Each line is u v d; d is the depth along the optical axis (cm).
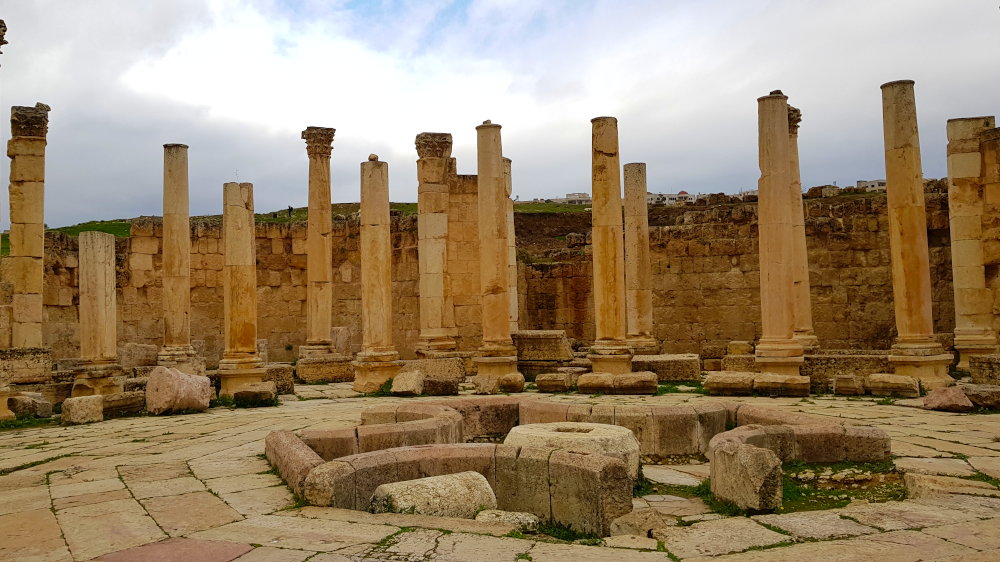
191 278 3312
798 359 1945
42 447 1325
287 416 1650
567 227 5541
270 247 3372
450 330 2722
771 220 1992
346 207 6406
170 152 2336
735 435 1003
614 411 1235
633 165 2583
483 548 651
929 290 1912
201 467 1068
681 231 3042
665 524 771
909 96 1925
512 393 1998
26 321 2195
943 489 840
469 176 2798
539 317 3259
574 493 840
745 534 699
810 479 975
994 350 2242
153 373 1783
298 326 3391
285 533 707
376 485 873
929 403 1533
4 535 729
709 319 2992
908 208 1909
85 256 2052
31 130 2222
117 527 748
